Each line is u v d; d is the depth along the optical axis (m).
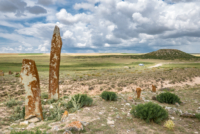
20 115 6.11
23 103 8.86
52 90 9.90
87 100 8.12
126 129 4.79
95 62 135.38
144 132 4.58
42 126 4.93
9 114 6.57
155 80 25.16
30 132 3.91
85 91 18.23
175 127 5.06
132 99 9.87
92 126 4.91
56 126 4.70
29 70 5.84
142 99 10.52
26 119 5.79
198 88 17.88
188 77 26.94
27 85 5.83
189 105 8.93
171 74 31.33
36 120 5.74
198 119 5.86
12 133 3.77
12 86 18.58
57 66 9.80
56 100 9.83
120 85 21.30
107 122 5.40
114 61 148.38
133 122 5.52
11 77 27.95
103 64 109.50
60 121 5.57
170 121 4.97
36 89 5.91
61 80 25.80
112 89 19.45
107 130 4.64
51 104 8.70
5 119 5.84
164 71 38.50
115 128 4.84
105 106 8.15
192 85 20.98
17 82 22.03
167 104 9.12
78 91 18.30
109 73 42.09
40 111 5.96
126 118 5.96
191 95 12.62
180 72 34.25
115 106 8.20
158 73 34.62
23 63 5.82
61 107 7.94
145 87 20.42
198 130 4.83
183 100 10.48
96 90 18.97
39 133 3.93
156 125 5.28
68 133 4.05
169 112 6.88
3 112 6.80
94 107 7.82
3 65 81.88
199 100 10.45
